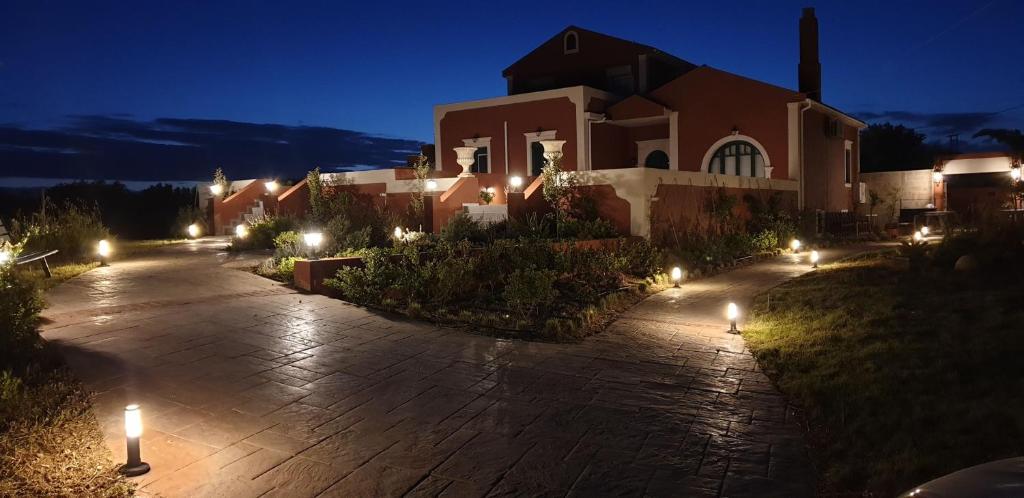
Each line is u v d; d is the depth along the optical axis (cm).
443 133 2872
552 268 1242
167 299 989
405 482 462
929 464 447
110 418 554
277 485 454
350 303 1031
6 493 425
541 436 546
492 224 1669
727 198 1945
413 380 691
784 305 1055
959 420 509
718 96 2517
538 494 445
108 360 695
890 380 617
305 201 2167
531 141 2630
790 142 2370
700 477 471
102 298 984
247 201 2469
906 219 2983
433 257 1207
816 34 2694
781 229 2050
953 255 1179
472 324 943
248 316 914
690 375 724
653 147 2744
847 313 910
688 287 1327
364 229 1579
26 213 2470
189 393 621
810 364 722
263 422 564
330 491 447
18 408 536
